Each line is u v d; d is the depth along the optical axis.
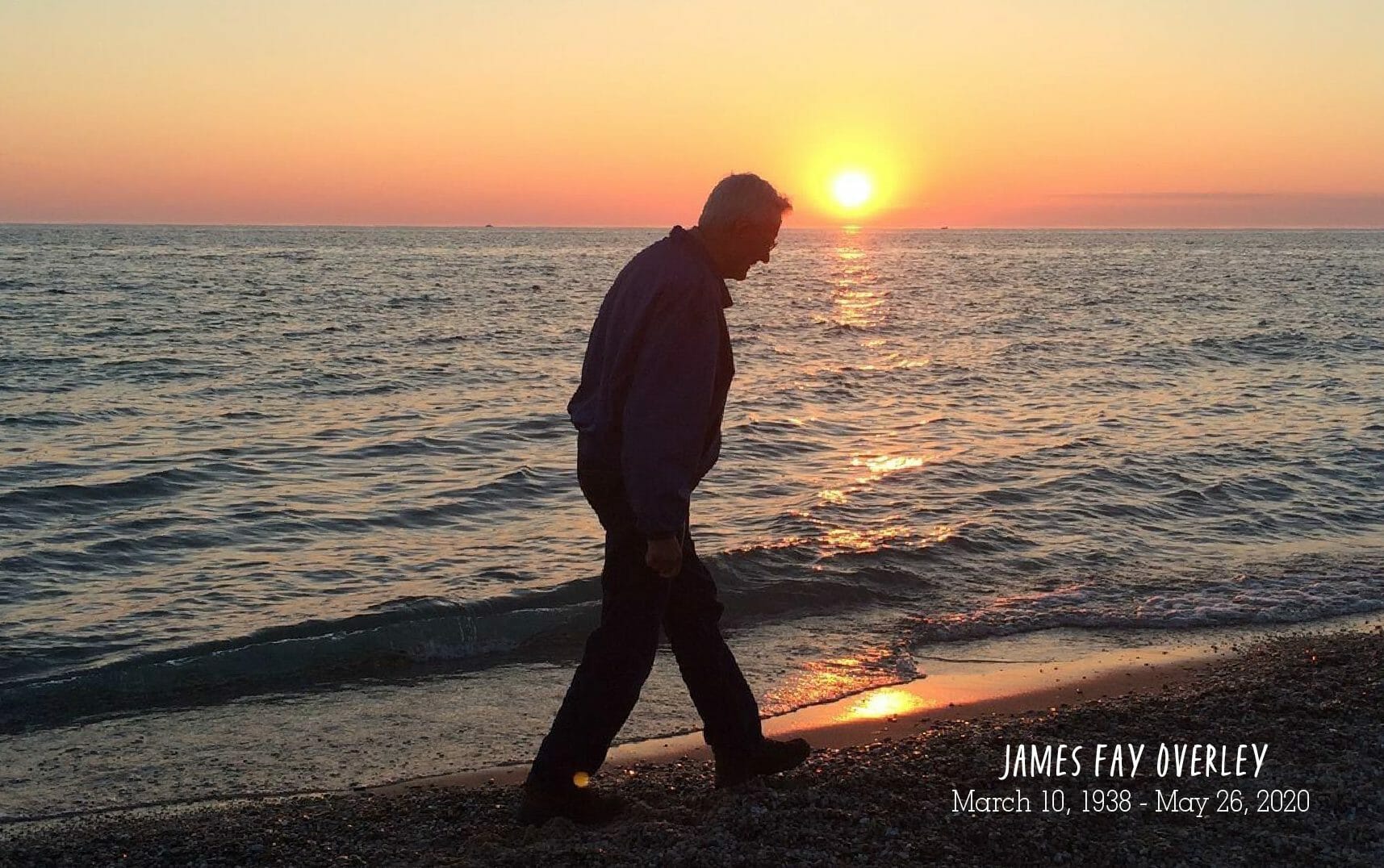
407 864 3.41
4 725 5.11
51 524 8.88
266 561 7.86
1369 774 3.92
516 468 11.20
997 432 13.44
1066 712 4.76
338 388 17.55
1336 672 5.28
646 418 3.10
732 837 3.34
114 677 5.65
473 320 31.47
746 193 3.23
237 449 12.22
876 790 3.78
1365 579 7.52
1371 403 15.66
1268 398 16.44
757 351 24.31
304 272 62.66
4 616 6.61
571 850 3.28
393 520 9.09
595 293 46.12
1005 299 43.88
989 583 7.40
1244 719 4.56
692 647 3.71
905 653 6.07
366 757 4.75
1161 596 7.14
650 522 3.11
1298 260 96.81
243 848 3.66
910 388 17.97
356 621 6.42
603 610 3.54
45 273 54.47
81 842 3.81
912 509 9.29
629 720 5.07
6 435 13.03
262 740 4.95
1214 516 9.27
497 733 5.04
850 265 89.69
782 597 6.97
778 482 10.39
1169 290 50.59
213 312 32.88
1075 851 3.35
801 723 5.05
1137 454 11.64
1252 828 3.52
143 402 15.86
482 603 6.72
